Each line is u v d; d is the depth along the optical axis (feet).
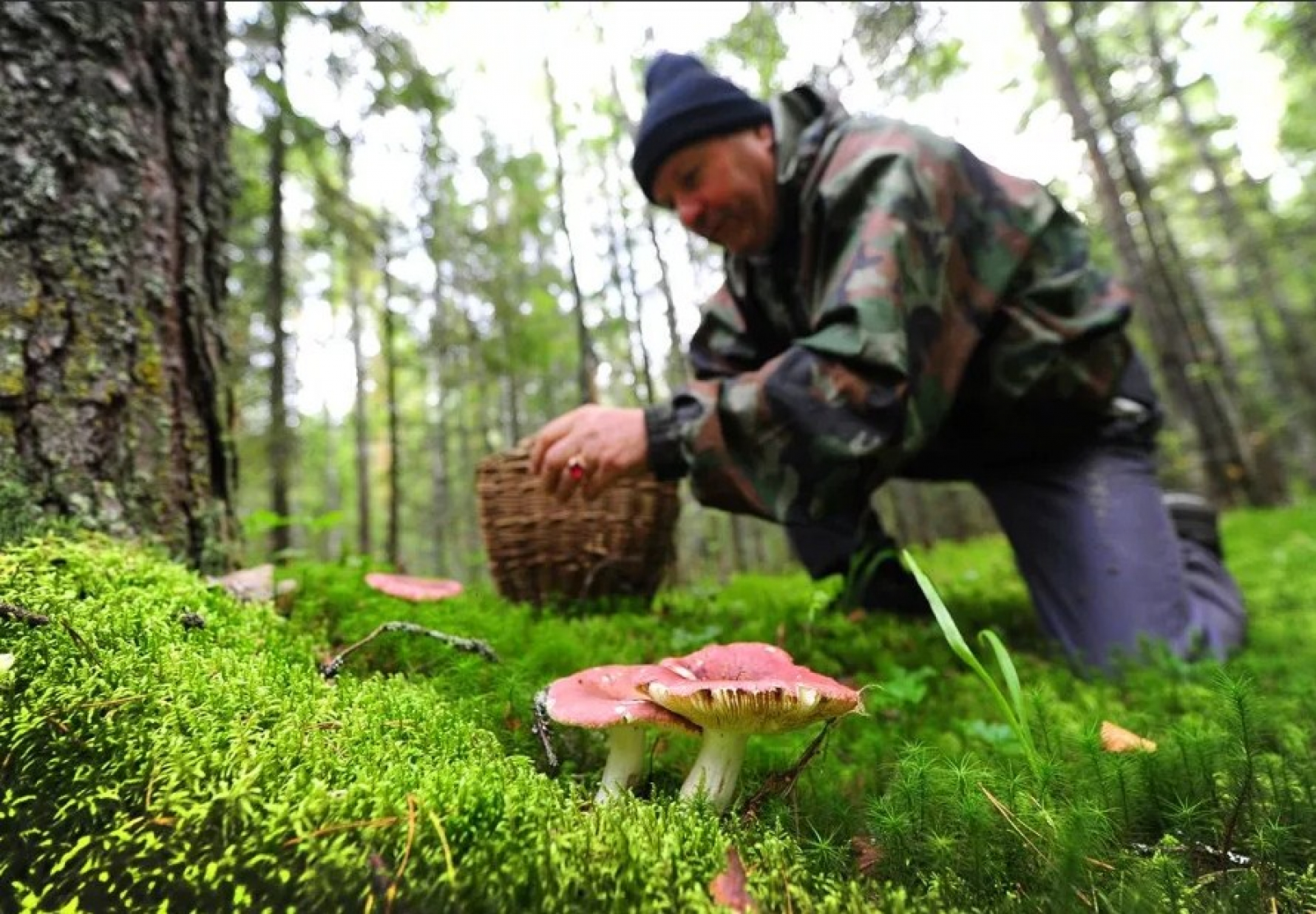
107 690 3.42
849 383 6.60
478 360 39.06
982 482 10.86
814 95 9.31
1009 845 3.20
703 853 2.91
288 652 4.72
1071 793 3.71
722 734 3.95
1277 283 57.77
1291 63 27.02
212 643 4.36
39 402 5.49
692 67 9.43
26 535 5.06
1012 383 9.01
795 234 9.25
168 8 6.85
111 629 3.98
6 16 5.67
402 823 2.77
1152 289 37.04
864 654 8.52
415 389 56.90
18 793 2.92
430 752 3.51
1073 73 28.60
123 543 5.66
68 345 5.69
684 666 4.30
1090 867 3.06
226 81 8.00
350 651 4.96
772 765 4.58
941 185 7.93
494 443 60.75
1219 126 38.22
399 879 2.56
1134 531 9.21
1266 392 65.31
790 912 2.65
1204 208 51.37
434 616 6.79
